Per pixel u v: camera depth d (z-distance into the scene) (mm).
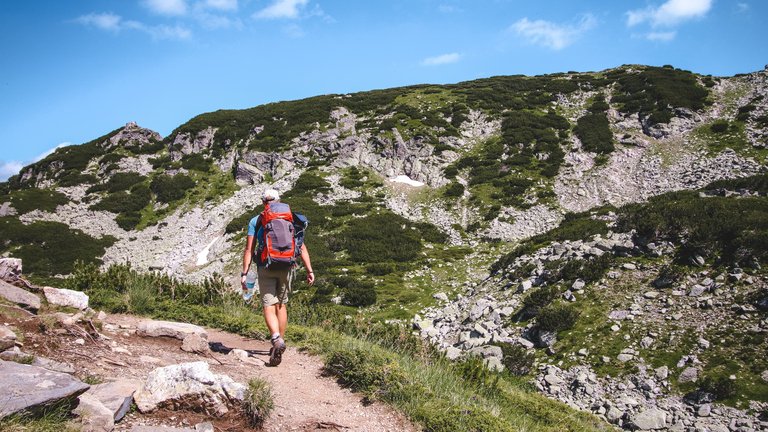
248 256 6930
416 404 6051
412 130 64938
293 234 6969
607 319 21234
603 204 47094
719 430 14680
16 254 47469
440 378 7641
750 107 57156
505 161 57406
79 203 60438
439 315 28312
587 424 10922
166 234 54031
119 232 55219
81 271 10750
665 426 15414
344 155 63000
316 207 51500
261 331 9383
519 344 21734
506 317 24453
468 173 57469
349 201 53812
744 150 49281
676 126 57219
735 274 20719
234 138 70000
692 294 20844
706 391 16312
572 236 30781
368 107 73562
